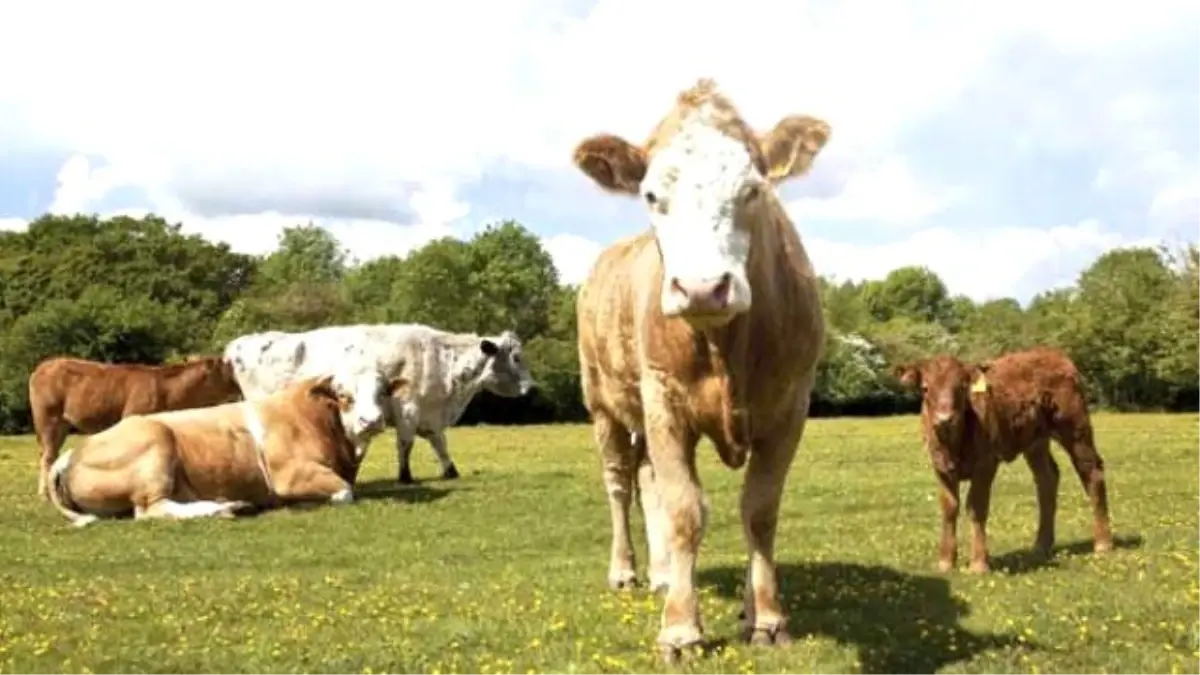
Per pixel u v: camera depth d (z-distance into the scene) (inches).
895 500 759.1
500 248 3609.7
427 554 568.7
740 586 427.8
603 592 421.1
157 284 3700.8
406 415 946.1
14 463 1283.2
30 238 3929.6
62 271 3572.8
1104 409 3211.1
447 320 3462.1
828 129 289.1
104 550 586.9
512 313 3570.4
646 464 430.0
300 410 778.8
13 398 2578.7
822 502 748.6
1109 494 740.0
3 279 3528.5
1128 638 322.0
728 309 259.4
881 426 2193.7
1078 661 298.8
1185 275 2123.5
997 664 295.3
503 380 1018.7
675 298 260.8
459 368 995.9
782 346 307.0
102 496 709.3
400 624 372.8
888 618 357.1
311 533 642.8
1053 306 4037.9
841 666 298.0
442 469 1007.6
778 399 313.9
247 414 765.9
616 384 387.9
